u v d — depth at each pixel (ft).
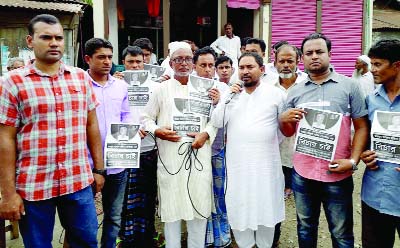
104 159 11.43
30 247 9.14
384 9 53.26
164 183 12.19
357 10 36.55
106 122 11.72
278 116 11.60
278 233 13.66
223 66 15.48
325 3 35.53
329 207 10.55
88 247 9.86
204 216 12.26
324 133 10.14
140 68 14.73
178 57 12.28
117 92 12.07
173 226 12.34
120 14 33.14
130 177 13.53
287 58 14.03
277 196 11.77
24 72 8.82
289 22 34.81
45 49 8.81
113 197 11.99
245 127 11.57
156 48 36.63
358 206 18.25
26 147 8.83
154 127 12.25
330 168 10.05
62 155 9.14
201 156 12.28
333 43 36.32
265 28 34.04
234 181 11.70
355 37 36.88
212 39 36.11
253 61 11.43
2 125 8.68
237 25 35.94
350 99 10.21
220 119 11.96
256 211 11.50
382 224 9.64
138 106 14.14
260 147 11.52
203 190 12.25
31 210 9.02
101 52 11.59
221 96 12.38
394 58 8.96
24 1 23.95
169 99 12.45
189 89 12.28
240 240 11.96
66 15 25.30
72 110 9.27
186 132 12.19
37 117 8.81
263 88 11.78
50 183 9.07
